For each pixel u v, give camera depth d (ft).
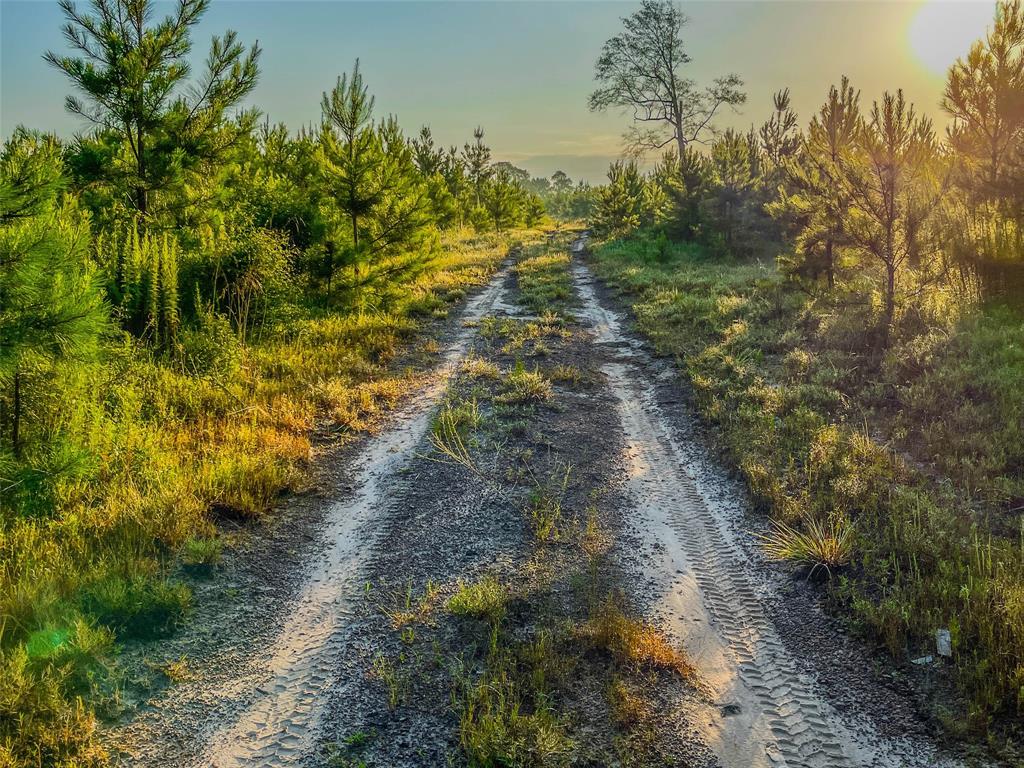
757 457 24.88
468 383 35.68
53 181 18.74
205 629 16.24
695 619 16.93
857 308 40.40
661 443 28.30
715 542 20.54
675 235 94.99
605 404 33.12
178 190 39.55
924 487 21.81
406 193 62.28
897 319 37.27
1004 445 23.52
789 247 82.89
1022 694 12.98
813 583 18.03
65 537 18.44
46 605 15.35
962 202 41.34
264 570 18.83
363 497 23.34
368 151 50.42
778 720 13.65
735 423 28.76
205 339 34.35
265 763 12.55
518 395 32.65
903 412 27.73
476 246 108.37
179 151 36.37
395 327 46.29
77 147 35.70
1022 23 40.16
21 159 18.94
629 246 99.04
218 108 37.14
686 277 68.23
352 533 20.97
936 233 37.27
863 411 28.45
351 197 50.88
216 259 39.86
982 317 36.70
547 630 16.15
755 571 18.93
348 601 17.52
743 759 12.70
